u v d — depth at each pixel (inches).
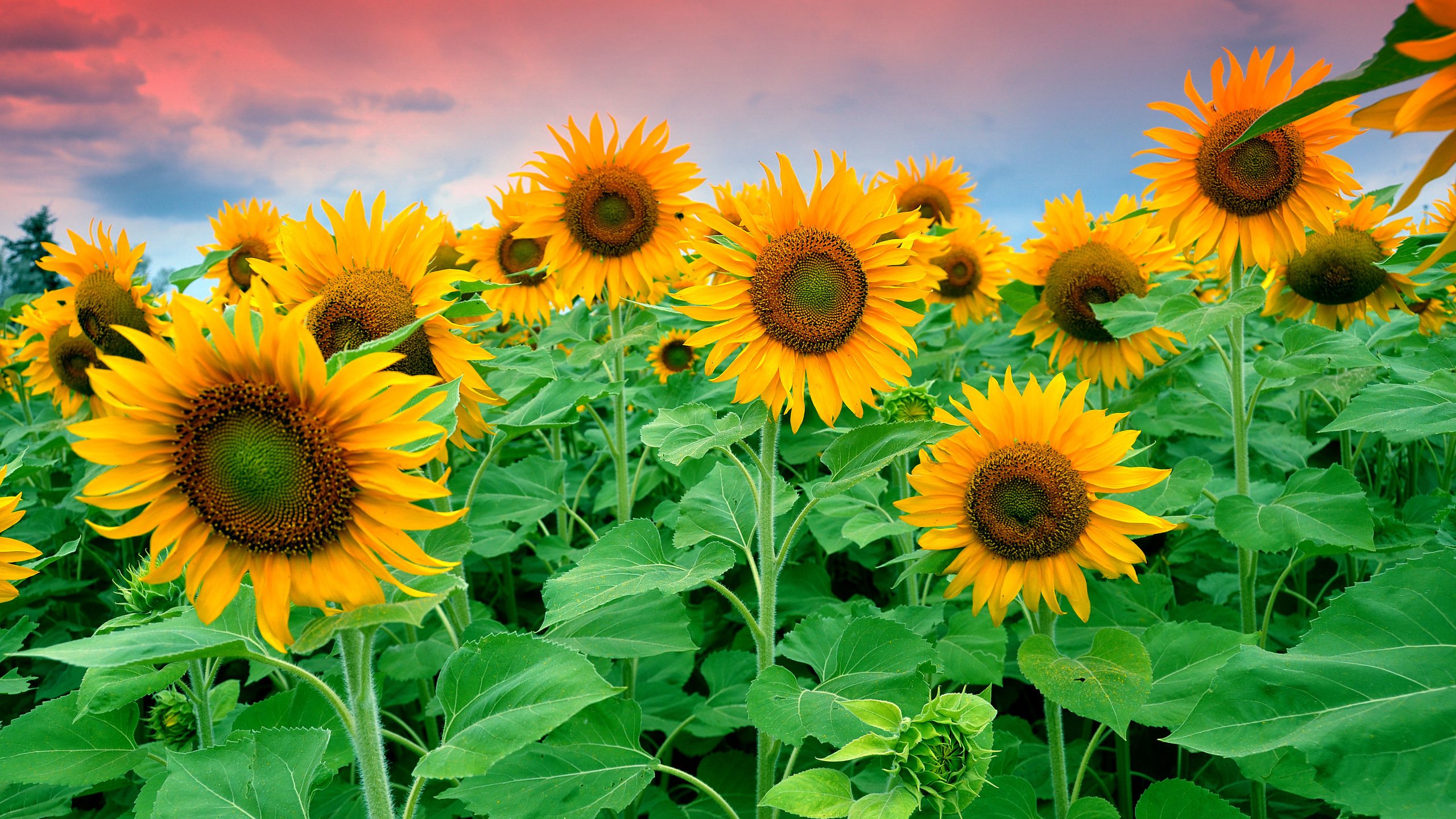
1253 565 164.1
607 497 224.2
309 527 83.4
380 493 83.9
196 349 81.8
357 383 82.0
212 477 82.4
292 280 135.4
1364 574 213.6
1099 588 161.0
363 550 85.5
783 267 120.5
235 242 246.1
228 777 97.3
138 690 102.0
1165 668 122.6
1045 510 125.2
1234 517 146.8
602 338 253.6
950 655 139.1
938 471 130.4
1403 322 183.6
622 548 129.8
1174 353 215.2
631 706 123.6
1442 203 216.1
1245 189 165.6
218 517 83.1
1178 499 144.9
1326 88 50.1
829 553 183.3
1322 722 76.6
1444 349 157.6
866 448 119.0
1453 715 72.6
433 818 153.3
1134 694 106.0
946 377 285.1
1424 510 185.0
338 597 86.1
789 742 102.6
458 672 97.7
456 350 140.8
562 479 190.2
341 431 84.0
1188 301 157.6
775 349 122.4
